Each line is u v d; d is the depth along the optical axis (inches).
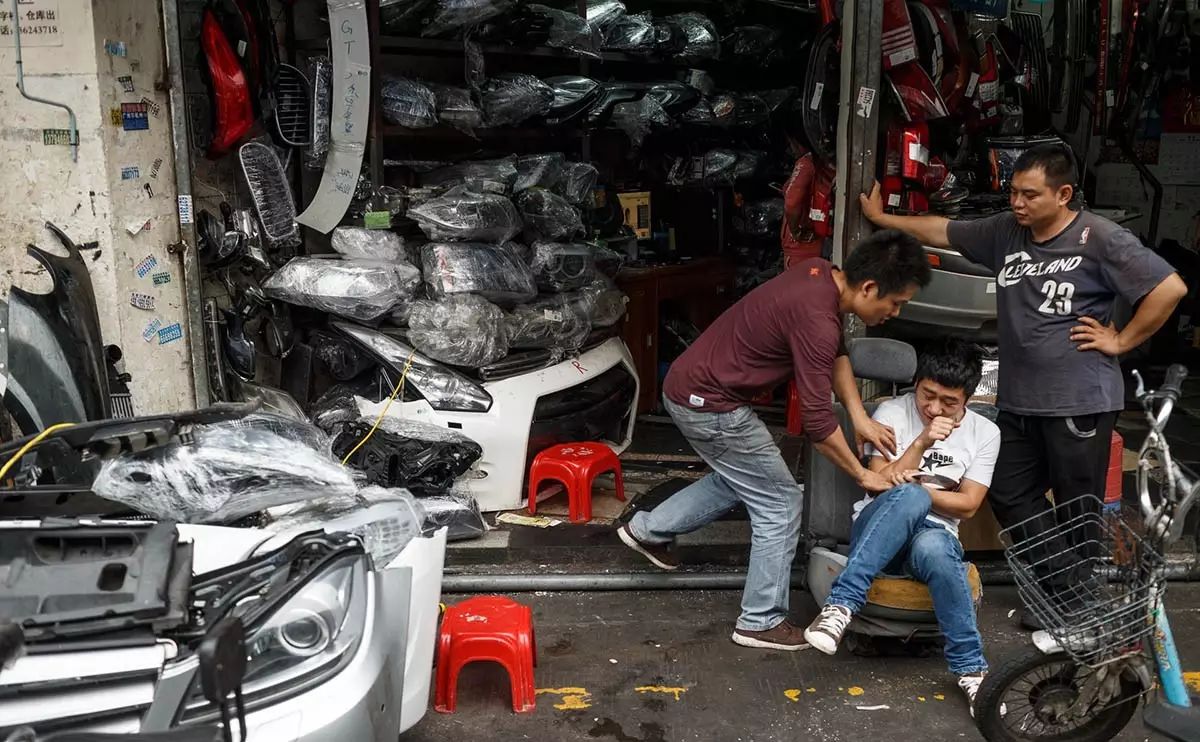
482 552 171.5
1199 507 110.0
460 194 191.3
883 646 143.6
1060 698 115.4
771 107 258.4
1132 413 261.7
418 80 200.1
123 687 79.6
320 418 188.7
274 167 188.7
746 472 139.9
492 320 183.9
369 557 97.0
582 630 149.2
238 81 174.2
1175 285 127.7
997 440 135.1
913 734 123.7
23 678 77.6
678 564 168.6
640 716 127.1
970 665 128.0
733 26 262.8
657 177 259.9
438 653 128.5
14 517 99.0
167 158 169.9
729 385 135.6
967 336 190.5
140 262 164.4
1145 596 102.9
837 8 183.8
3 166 159.0
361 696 87.4
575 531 181.3
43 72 154.0
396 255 188.1
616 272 223.6
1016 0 294.4
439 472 174.4
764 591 142.2
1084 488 139.0
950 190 189.8
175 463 102.7
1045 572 142.3
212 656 66.2
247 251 186.4
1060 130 310.0
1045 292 136.4
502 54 217.0
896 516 128.4
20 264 162.2
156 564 85.7
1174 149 309.1
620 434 222.5
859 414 138.6
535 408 193.8
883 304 129.0
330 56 186.4
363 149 184.1
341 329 187.9
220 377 179.6
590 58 224.2
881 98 168.4
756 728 124.8
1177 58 302.5
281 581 90.4
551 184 210.5
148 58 164.1
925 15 182.9
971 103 204.5
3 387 154.5
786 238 216.5
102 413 145.9
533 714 127.2
